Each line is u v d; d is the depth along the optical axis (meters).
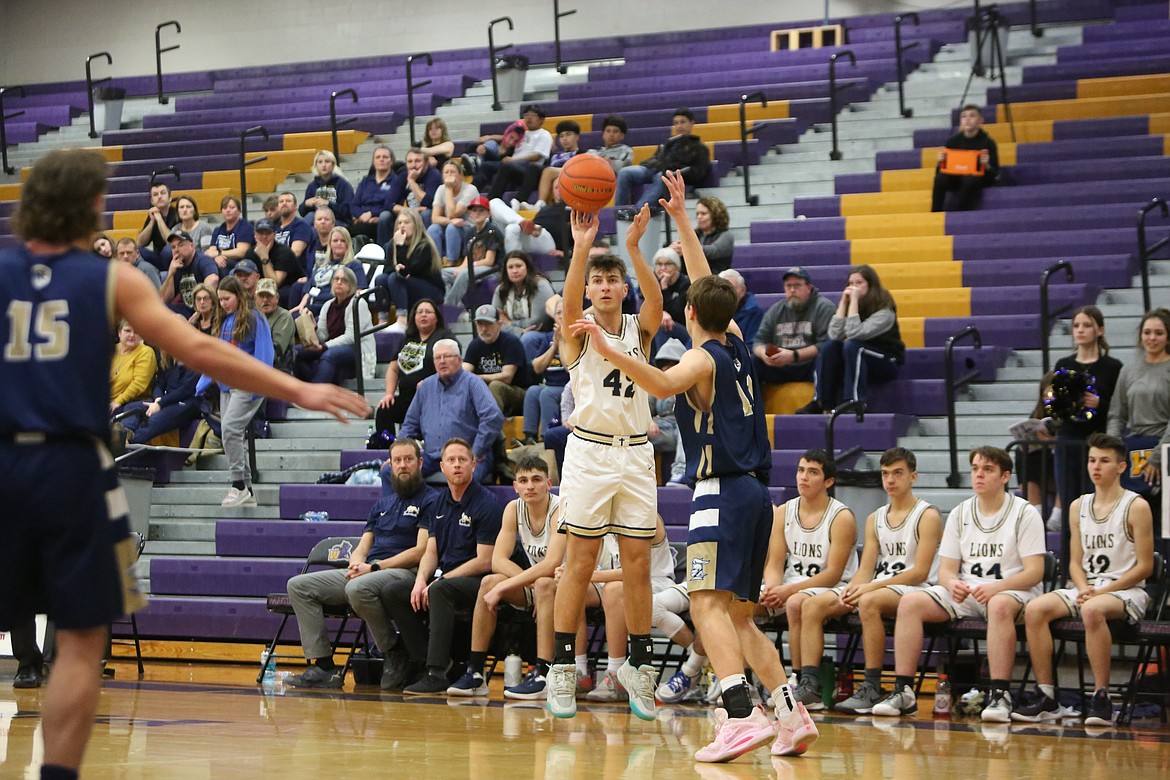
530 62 22.53
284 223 16.31
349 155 20.06
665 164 15.87
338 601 9.62
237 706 7.55
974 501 8.86
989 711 8.13
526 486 9.27
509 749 5.67
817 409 11.80
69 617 3.04
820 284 13.79
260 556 11.96
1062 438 10.01
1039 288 12.84
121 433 12.55
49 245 3.23
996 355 12.31
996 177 14.62
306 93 22.81
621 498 6.99
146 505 11.66
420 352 12.33
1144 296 12.31
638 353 7.02
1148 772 5.41
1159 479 9.30
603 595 8.91
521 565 9.48
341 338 13.88
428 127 18.06
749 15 21.94
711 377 5.58
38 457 3.03
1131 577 8.33
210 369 3.23
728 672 5.50
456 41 23.61
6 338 3.10
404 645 9.52
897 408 12.09
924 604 8.49
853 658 9.66
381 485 11.60
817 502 9.02
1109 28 18.36
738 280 12.70
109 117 23.33
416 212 14.12
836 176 15.71
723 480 5.60
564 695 7.07
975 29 17.22
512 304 13.01
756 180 16.36
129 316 3.20
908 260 14.02
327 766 4.75
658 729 6.96
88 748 5.16
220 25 24.94
